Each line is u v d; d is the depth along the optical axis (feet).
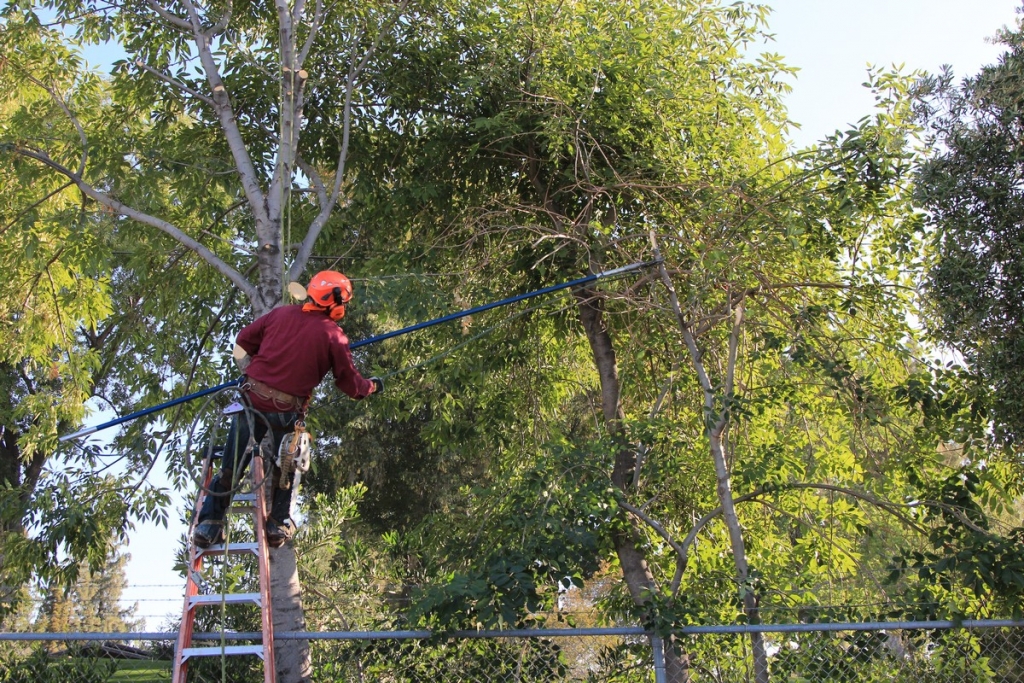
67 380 44.01
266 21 30.99
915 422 26.45
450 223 31.40
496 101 32.01
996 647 20.70
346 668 21.25
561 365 36.42
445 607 19.85
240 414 19.17
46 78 31.58
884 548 26.58
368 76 31.48
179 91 29.86
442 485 62.28
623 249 30.07
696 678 22.35
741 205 26.50
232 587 25.61
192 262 31.22
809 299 27.50
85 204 29.73
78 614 25.63
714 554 28.30
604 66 30.01
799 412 27.32
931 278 24.70
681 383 29.60
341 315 19.61
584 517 24.29
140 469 28.40
